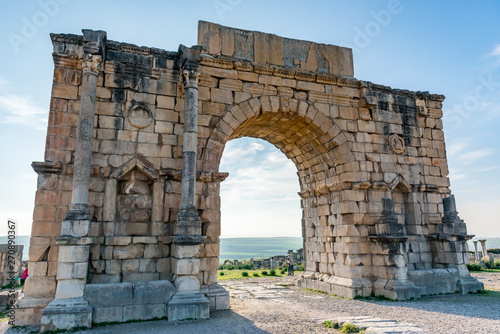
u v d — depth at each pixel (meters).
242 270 36.03
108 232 14.27
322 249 20.92
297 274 30.38
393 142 20.02
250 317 13.30
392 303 15.81
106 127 15.25
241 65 17.58
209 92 17.06
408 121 20.84
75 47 15.41
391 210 17.84
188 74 15.52
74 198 13.09
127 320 12.61
